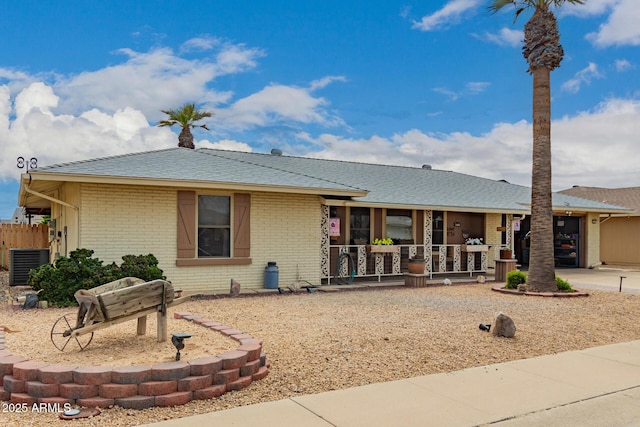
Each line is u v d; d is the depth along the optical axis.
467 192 20.59
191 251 13.03
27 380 5.18
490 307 11.30
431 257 17.62
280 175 14.79
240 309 10.48
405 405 5.30
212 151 19.11
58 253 15.20
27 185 11.84
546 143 14.09
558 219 25.86
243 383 5.67
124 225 12.27
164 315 6.88
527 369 6.70
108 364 5.65
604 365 7.00
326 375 6.15
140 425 4.61
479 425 4.86
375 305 11.23
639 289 15.66
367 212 17.61
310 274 14.87
